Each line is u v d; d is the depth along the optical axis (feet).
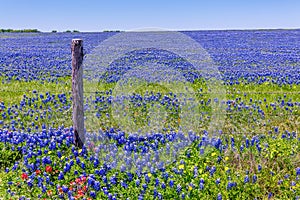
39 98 47.06
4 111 40.65
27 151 28.68
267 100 45.47
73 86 27.63
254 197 22.98
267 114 39.34
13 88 53.88
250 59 93.61
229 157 27.17
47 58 95.81
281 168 26.27
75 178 25.07
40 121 37.68
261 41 160.76
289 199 22.80
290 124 36.04
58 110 40.78
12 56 101.30
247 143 29.14
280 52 111.86
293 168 26.04
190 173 24.47
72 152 27.91
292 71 70.33
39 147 29.43
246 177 23.48
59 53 108.99
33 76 64.13
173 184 23.22
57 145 29.04
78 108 27.91
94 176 24.56
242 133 33.04
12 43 156.66
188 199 22.11
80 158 27.04
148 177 23.86
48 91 51.19
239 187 23.22
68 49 123.75
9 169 27.07
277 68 76.13
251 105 41.96
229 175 24.52
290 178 24.97
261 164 26.03
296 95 48.44
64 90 52.47
